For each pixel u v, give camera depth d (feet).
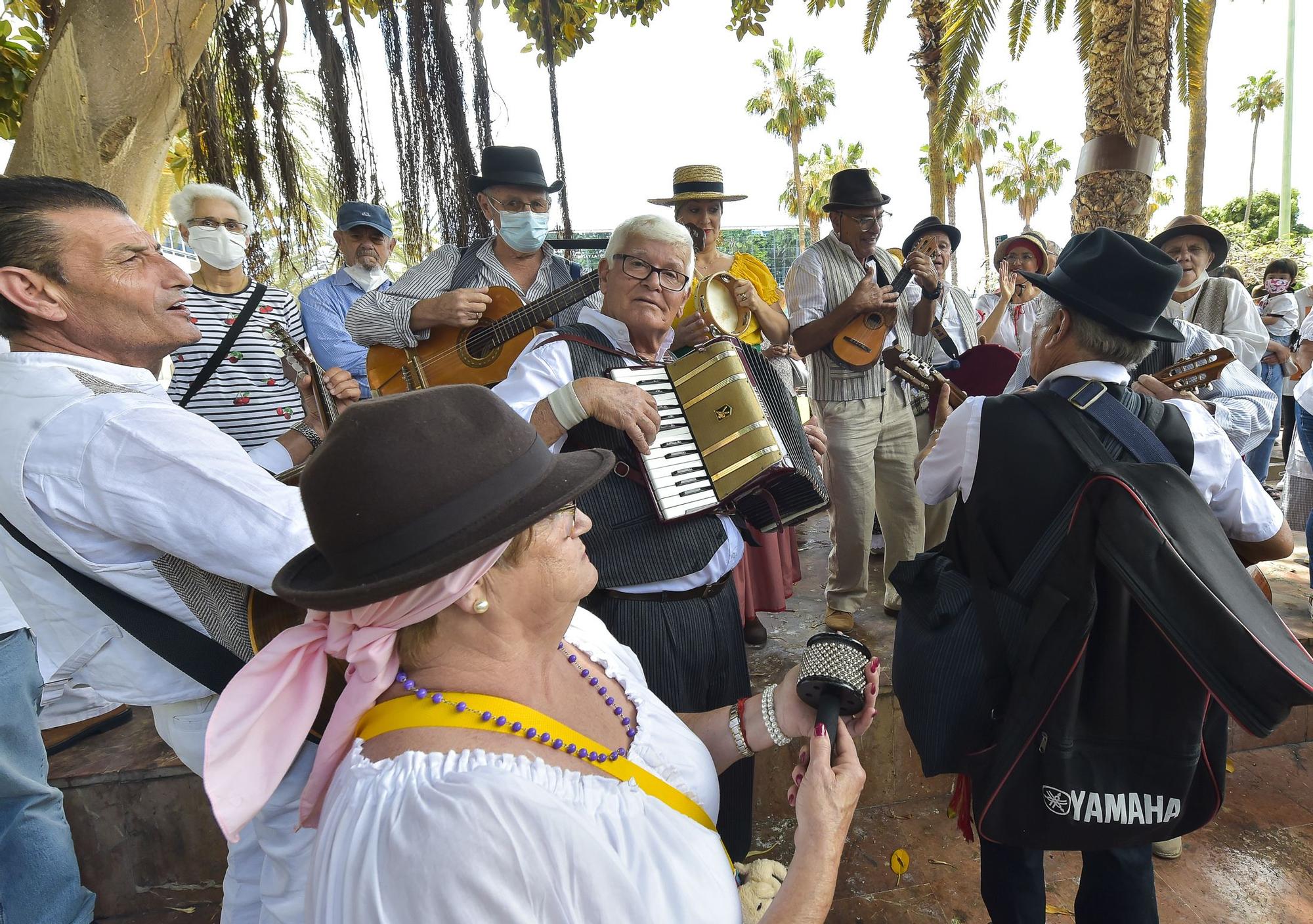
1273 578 12.39
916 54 38.78
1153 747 4.77
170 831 7.60
